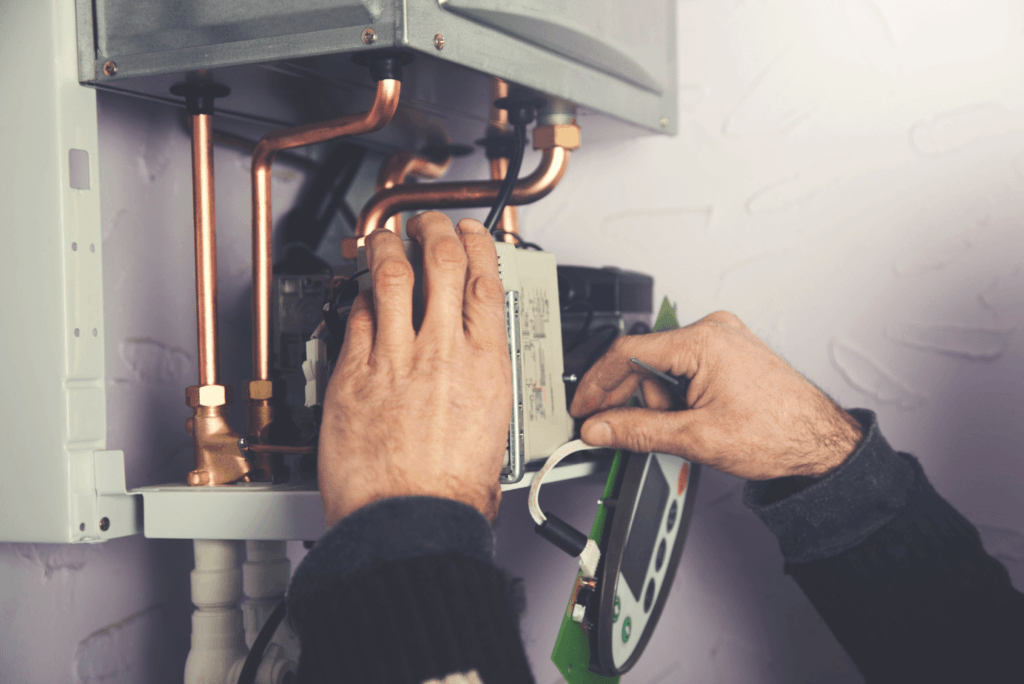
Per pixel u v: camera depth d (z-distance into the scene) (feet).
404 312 1.43
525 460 1.93
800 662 3.02
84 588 2.34
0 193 1.87
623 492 1.96
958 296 2.81
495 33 1.96
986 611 1.93
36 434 1.85
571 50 2.30
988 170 2.76
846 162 2.95
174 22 1.81
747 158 3.10
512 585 3.34
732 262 3.12
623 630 2.10
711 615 3.15
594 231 3.33
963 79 2.79
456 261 1.49
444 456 1.36
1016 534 2.72
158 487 1.99
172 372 2.56
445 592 1.23
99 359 1.92
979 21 2.77
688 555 3.18
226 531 1.83
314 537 1.77
